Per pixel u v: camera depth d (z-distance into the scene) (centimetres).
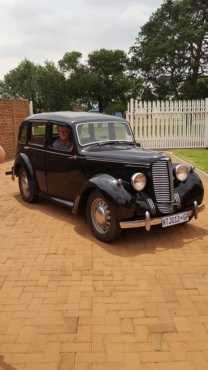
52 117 740
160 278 477
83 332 367
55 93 7094
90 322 383
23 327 376
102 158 620
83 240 614
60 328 374
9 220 729
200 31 4241
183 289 449
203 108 1998
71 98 7231
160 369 314
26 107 1886
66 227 681
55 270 504
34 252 568
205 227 673
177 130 2009
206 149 1977
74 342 352
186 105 1986
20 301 425
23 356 334
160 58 4525
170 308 407
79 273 495
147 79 4784
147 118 1975
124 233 643
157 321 383
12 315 397
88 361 326
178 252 560
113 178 588
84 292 445
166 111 1978
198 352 335
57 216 751
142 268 507
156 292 442
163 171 583
